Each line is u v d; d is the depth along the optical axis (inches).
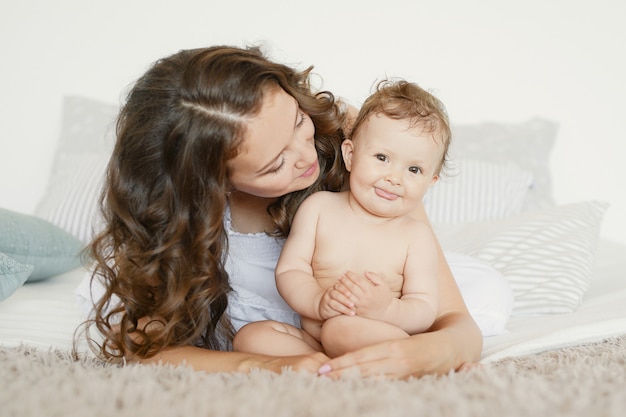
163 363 47.4
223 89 46.2
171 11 114.9
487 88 114.8
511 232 79.0
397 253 49.6
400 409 33.7
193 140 46.9
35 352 49.0
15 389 38.4
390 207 49.0
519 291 69.5
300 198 56.6
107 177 53.1
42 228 75.7
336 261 50.0
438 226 89.0
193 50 51.9
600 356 47.6
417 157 48.4
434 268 49.8
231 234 59.3
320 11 114.3
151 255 49.4
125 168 50.0
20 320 60.5
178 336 51.8
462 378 40.8
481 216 95.7
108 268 51.9
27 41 116.5
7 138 117.2
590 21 113.7
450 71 114.7
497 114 115.0
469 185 97.7
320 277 50.4
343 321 44.4
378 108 49.9
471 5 113.9
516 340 56.1
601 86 114.3
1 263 62.0
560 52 114.3
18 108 116.9
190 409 34.6
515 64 114.6
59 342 55.4
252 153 46.8
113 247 53.0
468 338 47.7
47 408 35.1
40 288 73.2
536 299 67.8
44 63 116.5
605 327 52.6
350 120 60.4
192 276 49.9
